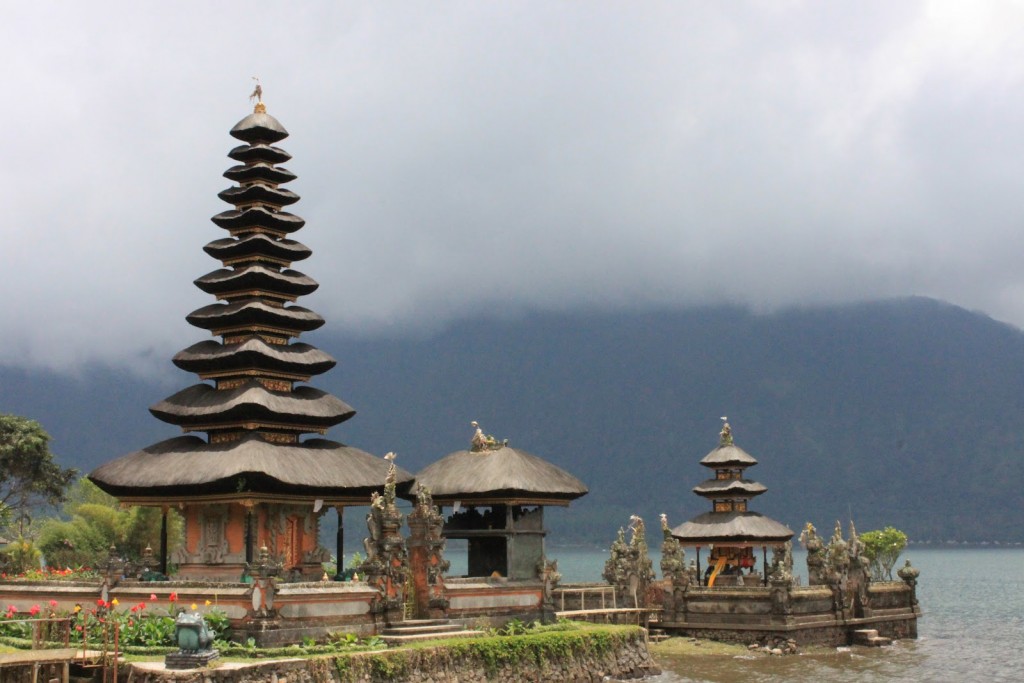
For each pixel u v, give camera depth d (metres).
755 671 68.69
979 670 71.00
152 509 101.94
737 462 90.12
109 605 51.09
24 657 41.00
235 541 58.06
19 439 100.44
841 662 73.81
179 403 61.47
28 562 84.69
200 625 43.94
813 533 88.31
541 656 57.00
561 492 68.12
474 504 67.56
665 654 74.69
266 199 66.00
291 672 44.56
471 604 60.31
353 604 53.22
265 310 62.06
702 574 96.75
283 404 60.25
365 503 61.25
